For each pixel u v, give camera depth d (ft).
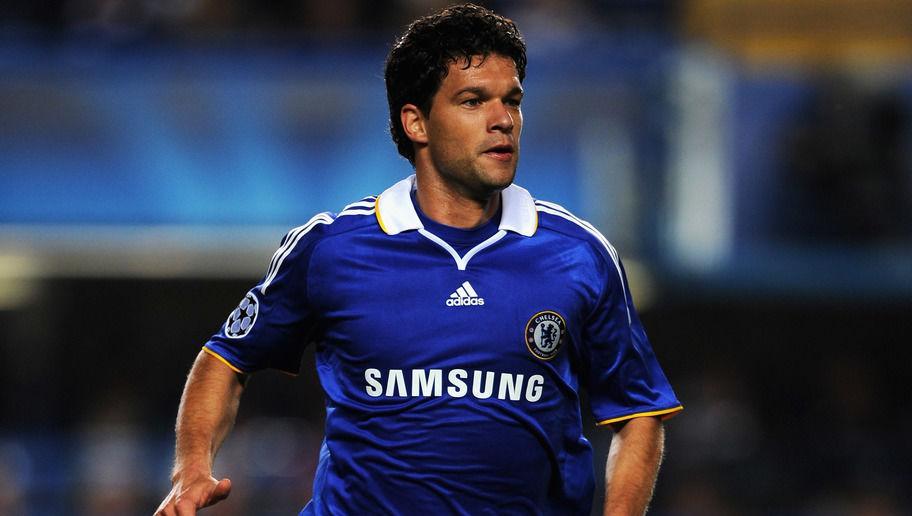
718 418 121.19
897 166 119.14
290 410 130.82
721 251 118.21
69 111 116.16
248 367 39.52
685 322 140.67
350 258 37.24
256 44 117.91
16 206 115.44
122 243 116.16
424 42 37.24
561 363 37.06
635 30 127.34
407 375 36.24
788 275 118.73
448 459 35.99
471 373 36.11
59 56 116.16
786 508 115.96
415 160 38.65
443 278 36.73
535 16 125.70
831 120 119.55
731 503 116.26
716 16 122.93
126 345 136.56
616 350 38.34
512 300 36.55
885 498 116.98
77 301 135.74
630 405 38.88
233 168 116.98
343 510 36.81
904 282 118.73
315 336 38.86
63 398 135.33
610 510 37.76
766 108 119.55
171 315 137.18
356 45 118.21
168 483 118.42
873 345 140.97
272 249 116.57
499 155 36.68
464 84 36.60
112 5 124.98
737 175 118.93
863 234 118.93
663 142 118.11
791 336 140.67
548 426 36.76
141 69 116.67
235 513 112.47
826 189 119.14
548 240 37.65
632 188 117.80
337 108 117.60
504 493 36.32
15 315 134.62
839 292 118.73
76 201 115.85
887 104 119.55
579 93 117.91
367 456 36.50
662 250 117.80
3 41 115.65
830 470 118.83
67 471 116.98
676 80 118.11
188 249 116.47
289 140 117.39
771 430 135.95
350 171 117.50
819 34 120.88
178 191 116.78
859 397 129.59
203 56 117.29
